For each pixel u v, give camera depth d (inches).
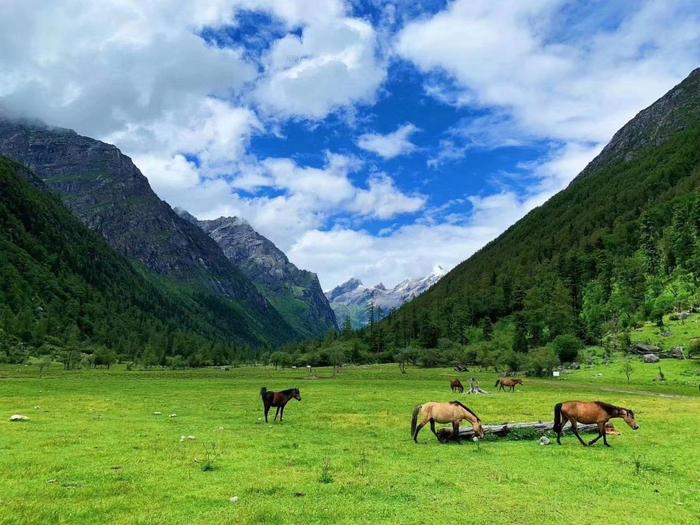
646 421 1425.9
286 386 3351.4
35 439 953.5
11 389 2625.5
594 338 6648.6
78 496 573.0
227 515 510.9
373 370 6717.5
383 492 621.0
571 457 887.7
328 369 7057.1
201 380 4308.6
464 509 555.8
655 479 719.7
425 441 1064.8
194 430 1154.7
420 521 512.4
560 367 5595.5
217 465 754.8
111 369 7263.8
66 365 6973.4
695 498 626.2
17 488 595.2
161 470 712.4
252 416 1499.8
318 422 1371.8
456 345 7780.5
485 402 1988.2
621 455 908.6
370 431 1211.2
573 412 1045.2
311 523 502.3
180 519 497.7
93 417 1366.9
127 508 533.0
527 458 871.7
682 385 3846.0
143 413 1518.2
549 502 589.0
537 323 7642.7
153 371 6683.1
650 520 527.5
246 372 6412.4
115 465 738.8
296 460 810.2
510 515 538.0
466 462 828.0
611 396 2605.8
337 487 636.7
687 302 6358.3
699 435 1163.3
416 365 7564.0
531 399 2166.6
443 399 2165.4
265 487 626.5
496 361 5812.0
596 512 551.5
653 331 5871.1
